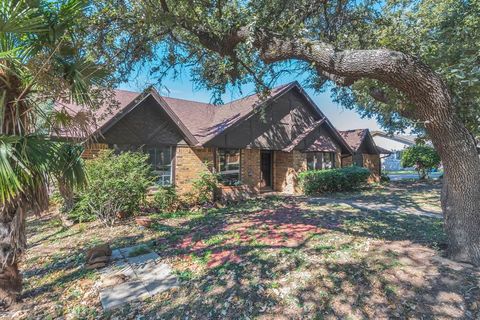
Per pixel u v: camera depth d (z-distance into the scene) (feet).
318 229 20.94
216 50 16.65
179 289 13.41
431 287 11.18
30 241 22.86
